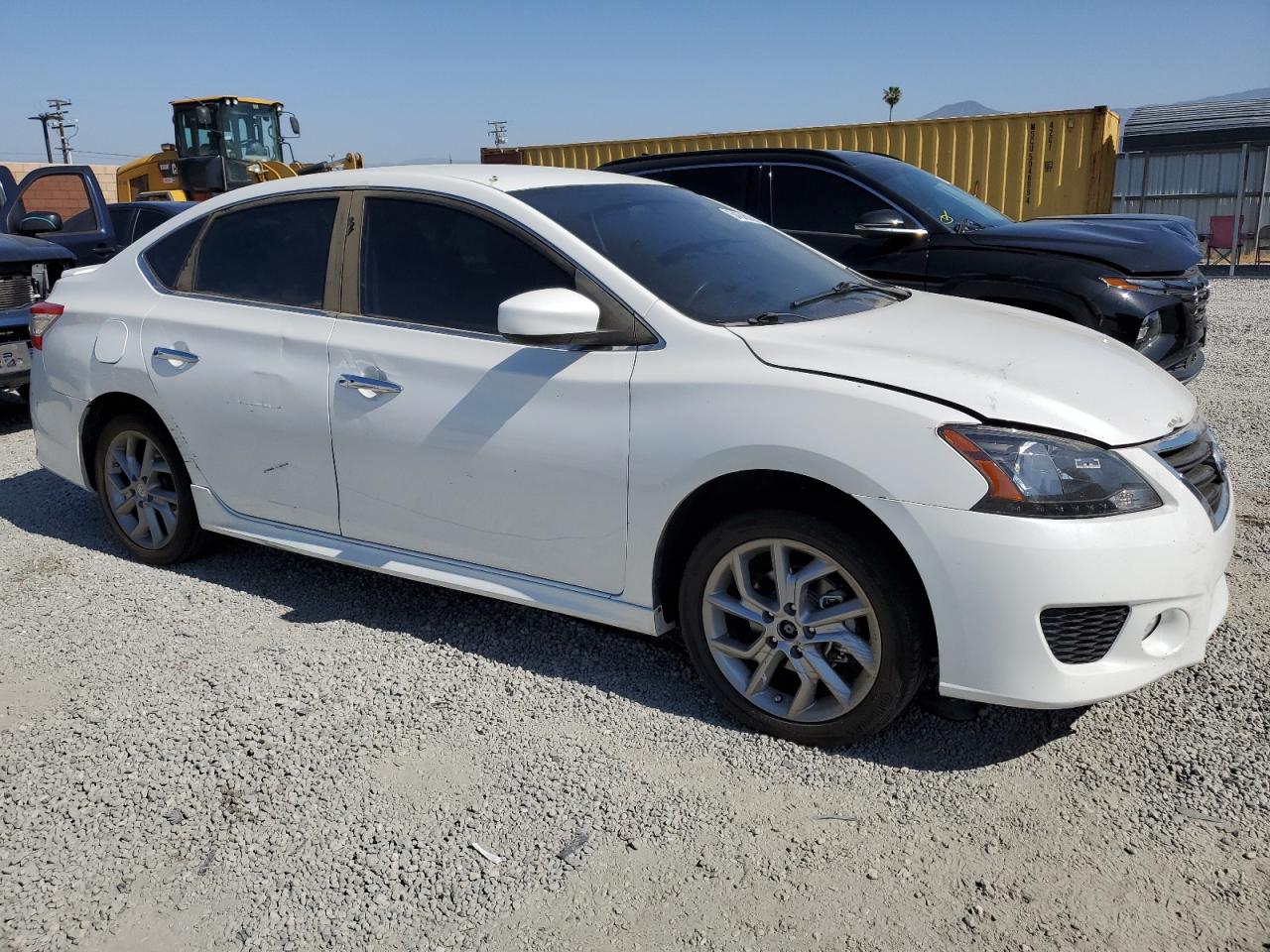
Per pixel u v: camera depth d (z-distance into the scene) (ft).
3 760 10.11
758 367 9.87
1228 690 10.68
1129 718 10.32
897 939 7.55
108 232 29.48
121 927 7.91
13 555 15.78
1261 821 8.69
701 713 10.75
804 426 9.38
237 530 13.83
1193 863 8.25
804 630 9.84
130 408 14.85
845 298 12.12
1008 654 8.91
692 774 9.66
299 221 13.14
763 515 9.78
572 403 10.68
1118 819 8.81
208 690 11.31
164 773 9.81
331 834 8.89
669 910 7.91
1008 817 8.89
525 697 11.10
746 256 12.37
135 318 14.33
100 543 16.21
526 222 11.37
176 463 14.38
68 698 11.27
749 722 10.35
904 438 9.05
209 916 8.00
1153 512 9.02
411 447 11.74
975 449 8.86
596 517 10.68
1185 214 59.72
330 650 12.26
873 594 9.35
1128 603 8.87
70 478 15.72
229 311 13.47
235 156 58.54
